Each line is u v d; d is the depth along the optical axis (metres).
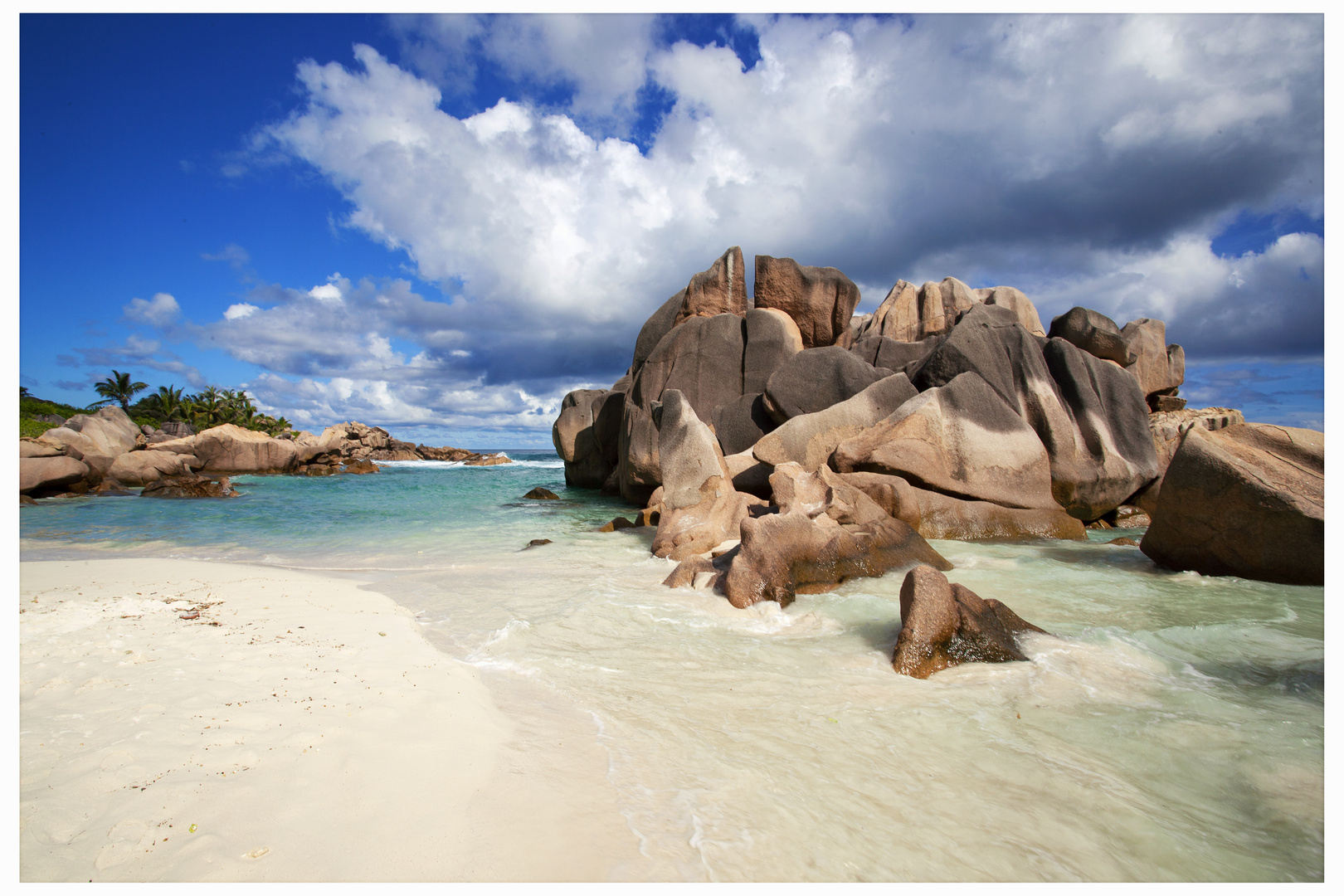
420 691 4.34
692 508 11.57
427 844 2.70
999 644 5.38
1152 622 6.54
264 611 6.53
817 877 2.68
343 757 3.31
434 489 27.72
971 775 3.56
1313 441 9.35
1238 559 8.70
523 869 2.60
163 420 71.44
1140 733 4.07
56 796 2.81
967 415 13.66
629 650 5.70
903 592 5.90
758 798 3.28
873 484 12.22
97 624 5.73
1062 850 2.95
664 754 3.72
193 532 14.38
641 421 18.20
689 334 20.50
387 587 8.34
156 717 3.66
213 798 2.86
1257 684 4.91
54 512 18.86
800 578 7.84
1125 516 14.91
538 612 7.03
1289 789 3.45
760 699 4.59
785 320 20.12
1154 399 25.62
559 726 4.07
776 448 15.42
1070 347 15.44
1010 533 12.58
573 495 23.23
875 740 3.96
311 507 19.86
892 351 19.62
